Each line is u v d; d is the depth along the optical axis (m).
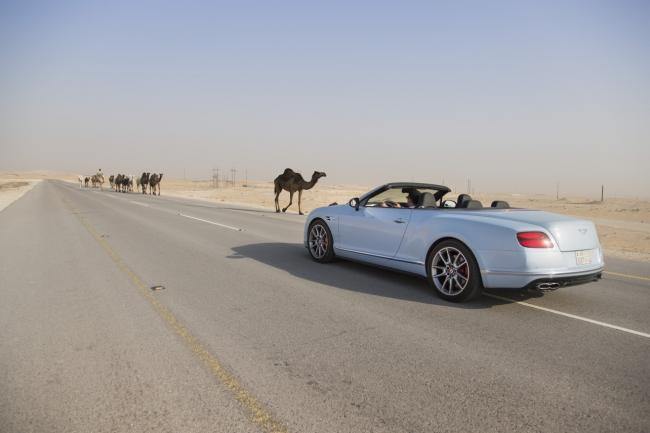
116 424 2.76
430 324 4.80
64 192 47.03
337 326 4.67
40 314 4.95
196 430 2.70
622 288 6.66
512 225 5.27
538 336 4.48
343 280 6.79
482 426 2.79
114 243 10.41
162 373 3.48
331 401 3.08
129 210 21.12
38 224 14.53
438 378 3.47
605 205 36.94
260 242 10.80
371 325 4.72
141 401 3.04
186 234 12.22
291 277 6.96
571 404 3.10
